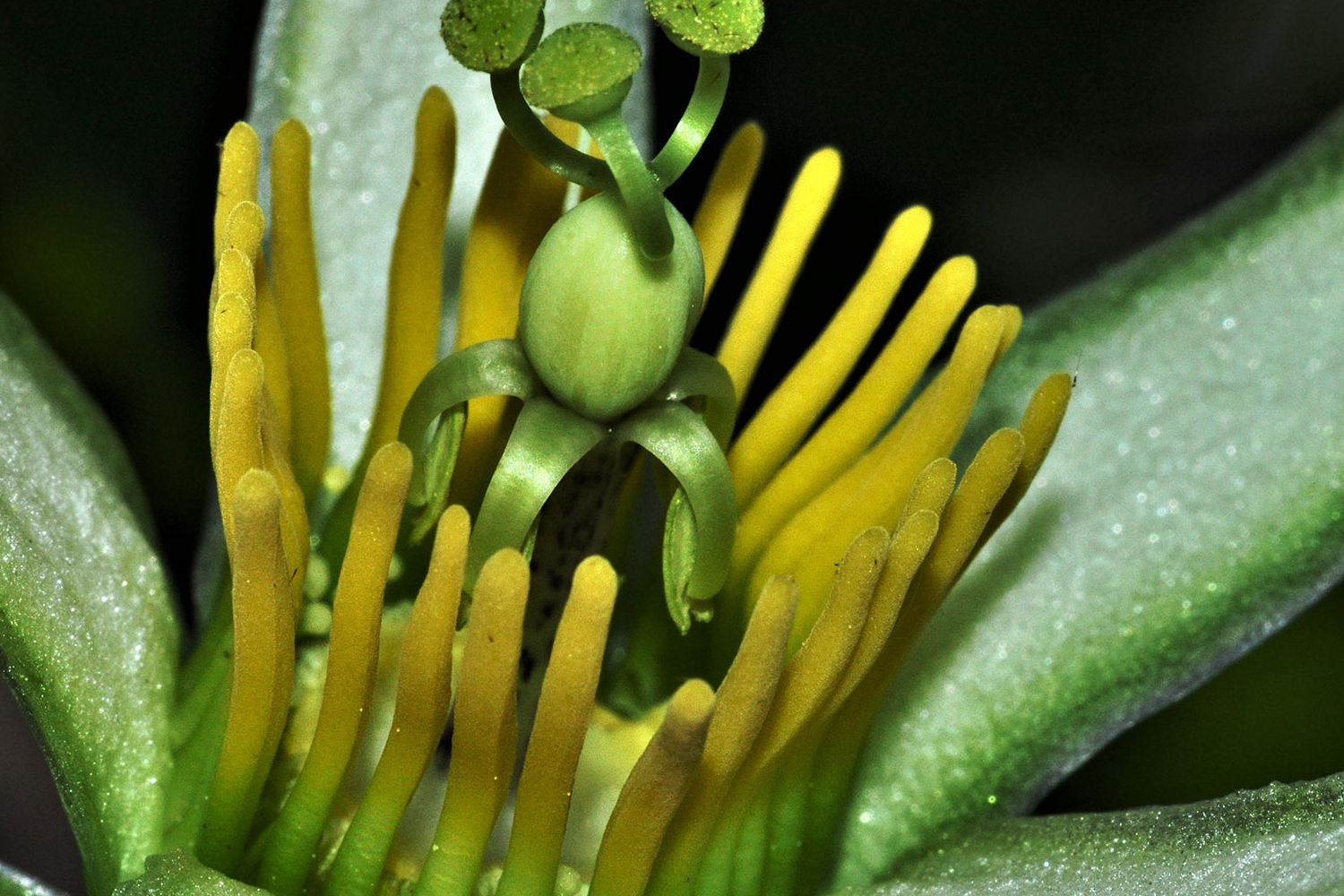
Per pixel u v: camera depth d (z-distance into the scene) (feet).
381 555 0.21
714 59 0.21
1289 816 0.22
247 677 0.21
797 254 0.22
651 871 0.21
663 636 0.23
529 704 0.22
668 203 0.21
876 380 0.22
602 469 0.21
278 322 0.22
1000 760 0.23
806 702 0.21
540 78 0.20
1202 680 0.23
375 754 0.22
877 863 0.23
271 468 0.21
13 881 0.22
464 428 0.21
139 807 0.22
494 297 0.22
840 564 0.21
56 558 0.22
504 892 0.21
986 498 0.21
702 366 0.21
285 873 0.21
